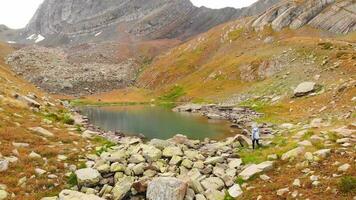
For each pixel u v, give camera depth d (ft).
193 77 435.94
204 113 262.26
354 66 228.22
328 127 114.62
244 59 378.32
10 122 109.81
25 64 596.29
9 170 75.87
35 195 68.39
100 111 308.81
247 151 102.99
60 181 76.48
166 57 627.87
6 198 64.80
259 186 70.59
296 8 480.64
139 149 95.45
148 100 415.44
